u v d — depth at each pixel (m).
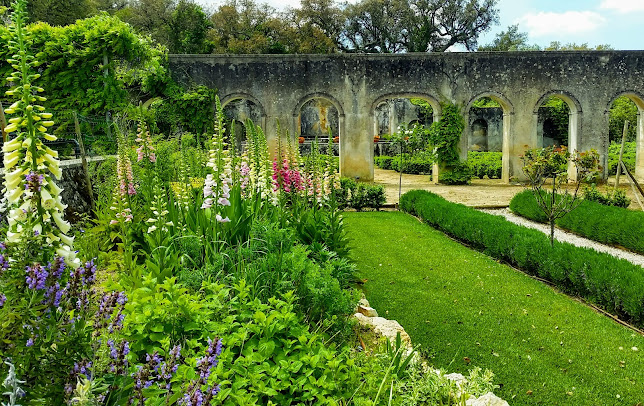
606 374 4.46
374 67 20.53
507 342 5.15
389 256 8.87
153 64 17.09
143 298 3.11
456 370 4.52
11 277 1.76
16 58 1.98
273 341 3.03
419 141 20.44
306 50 36.94
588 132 21.06
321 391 2.69
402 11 43.22
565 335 5.34
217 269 4.30
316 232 6.24
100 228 6.22
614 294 5.93
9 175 1.99
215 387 2.00
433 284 7.15
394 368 2.95
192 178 6.62
